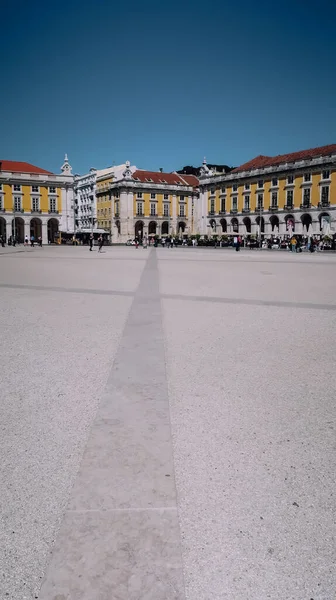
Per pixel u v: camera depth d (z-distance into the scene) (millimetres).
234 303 7332
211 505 1925
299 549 1684
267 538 1734
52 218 63031
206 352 4266
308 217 51844
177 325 5508
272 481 2109
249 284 10289
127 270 14438
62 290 8977
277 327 5406
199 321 5766
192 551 1661
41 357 4105
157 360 3951
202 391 3236
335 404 3014
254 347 4457
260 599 1465
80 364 3881
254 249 44812
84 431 2607
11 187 59844
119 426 2631
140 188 68000
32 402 3039
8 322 5707
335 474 2178
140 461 2240
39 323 5633
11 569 1588
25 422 2729
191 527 1786
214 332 5121
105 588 1488
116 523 1789
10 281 10750
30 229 63781
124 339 4727
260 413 2863
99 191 77250
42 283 10312
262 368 3775
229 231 62219
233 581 1534
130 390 3205
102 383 3395
